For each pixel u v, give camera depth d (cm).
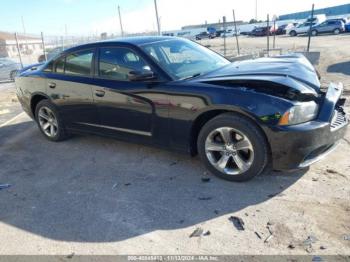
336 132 348
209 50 509
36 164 476
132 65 424
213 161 378
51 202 363
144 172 418
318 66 1294
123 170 429
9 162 492
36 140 587
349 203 315
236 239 278
